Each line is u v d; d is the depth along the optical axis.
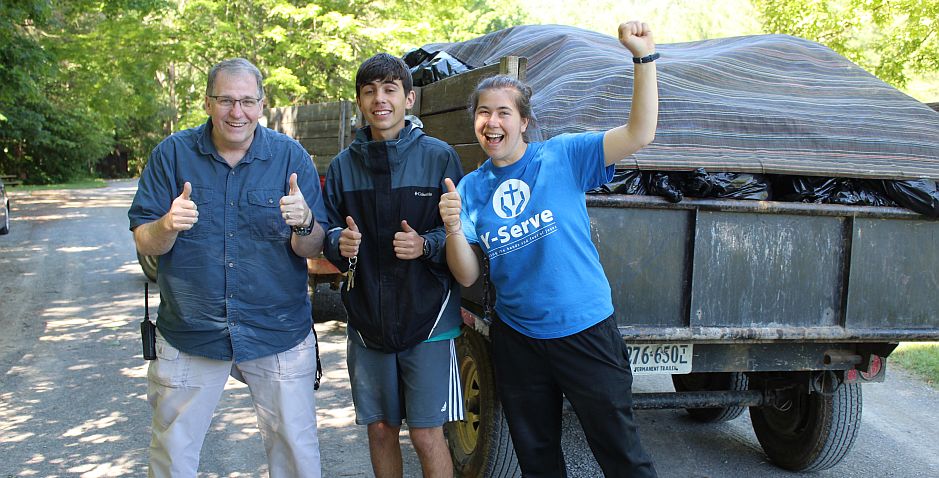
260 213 2.83
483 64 4.84
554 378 2.93
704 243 3.33
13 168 35.19
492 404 3.60
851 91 4.05
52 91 33.12
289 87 16.66
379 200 3.03
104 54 16.34
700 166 3.33
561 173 2.83
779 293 3.43
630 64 3.81
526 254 2.84
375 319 3.02
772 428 4.34
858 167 3.53
